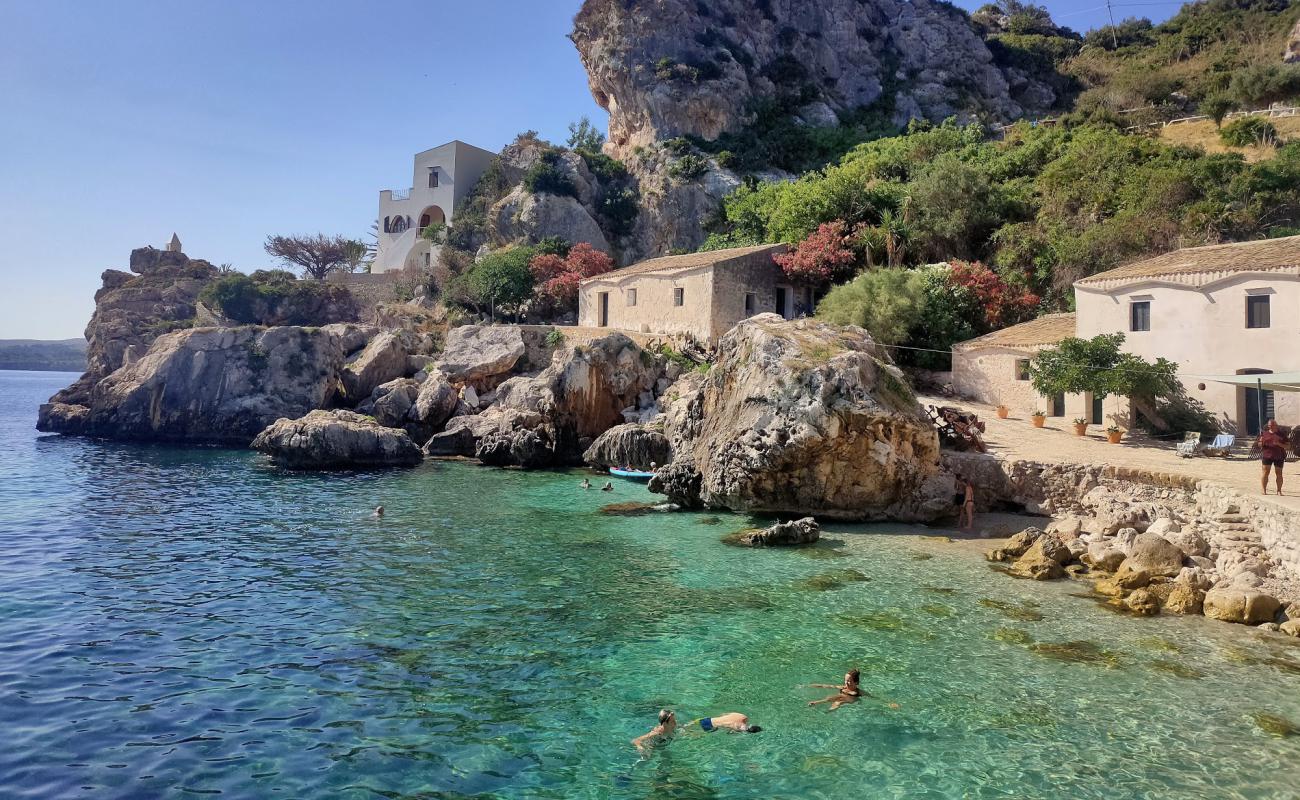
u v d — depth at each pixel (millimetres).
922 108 90750
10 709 11070
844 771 9625
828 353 24969
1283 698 11664
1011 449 26953
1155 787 9227
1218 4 97500
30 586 17375
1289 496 18125
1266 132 56094
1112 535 20688
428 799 8898
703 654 13445
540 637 14273
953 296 40969
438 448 42969
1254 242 31891
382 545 21594
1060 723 10883
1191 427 28594
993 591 17172
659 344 45250
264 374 49250
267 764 9625
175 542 21953
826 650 13625
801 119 87000
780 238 55688
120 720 10773
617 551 20891
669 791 9141
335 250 89875
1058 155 57125
